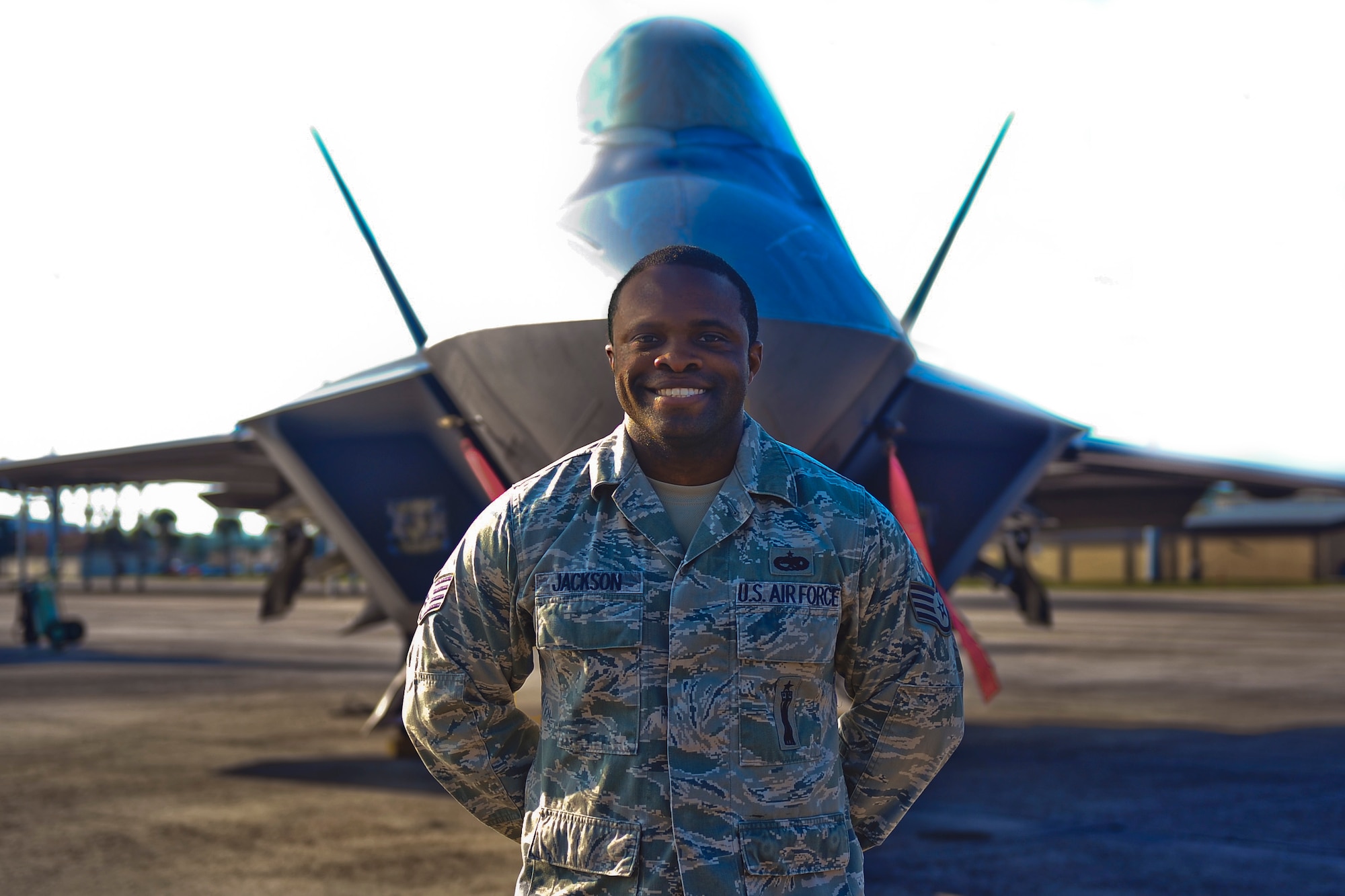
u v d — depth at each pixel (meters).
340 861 5.56
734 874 1.70
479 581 1.93
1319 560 68.88
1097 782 7.71
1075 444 9.09
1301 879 5.25
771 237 5.38
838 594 1.83
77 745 9.51
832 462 5.73
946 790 7.44
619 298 1.89
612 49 6.18
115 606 40.84
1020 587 9.86
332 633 26.67
